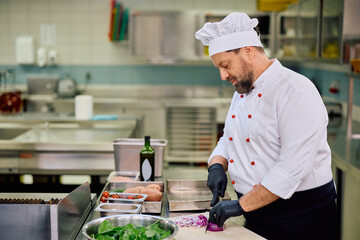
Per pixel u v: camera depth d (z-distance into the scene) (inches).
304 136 65.9
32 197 81.2
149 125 257.0
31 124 170.7
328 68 209.8
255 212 74.0
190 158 254.7
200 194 90.4
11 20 269.4
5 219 63.0
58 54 272.7
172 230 61.4
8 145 134.5
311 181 71.3
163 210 81.5
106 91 275.6
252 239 66.8
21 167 135.6
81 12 268.8
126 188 90.2
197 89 274.4
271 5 241.3
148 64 273.6
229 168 77.8
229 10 248.7
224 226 71.4
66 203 66.7
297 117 66.6
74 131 158.6
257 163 72.7
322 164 72.6
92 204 83.8
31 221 62.9
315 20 161.6
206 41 73.7
